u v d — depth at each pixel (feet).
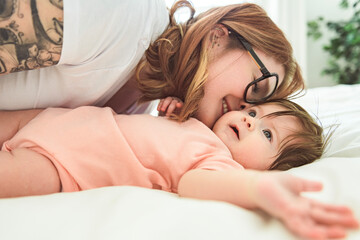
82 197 1.56
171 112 2.77
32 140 2.17
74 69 2.40
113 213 1.34
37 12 1.98
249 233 1.20
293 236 1.20
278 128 2.76
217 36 2.94
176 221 1.23
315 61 10.44
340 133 3.23
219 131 2.77
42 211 1.36
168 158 2.21
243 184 1.52
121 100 3.42
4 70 2.14
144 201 1.46
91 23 2.19
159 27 2.81
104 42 2.36
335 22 10.08
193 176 1.90
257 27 3.05
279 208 1.27
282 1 8.97
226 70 2.83
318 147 2.84
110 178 2.19
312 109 4.41
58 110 2.45
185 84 2.90
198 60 2.81
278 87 3.19
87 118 2.35
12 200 1.49
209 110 2.92
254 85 2.87
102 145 2.22
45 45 2.10
